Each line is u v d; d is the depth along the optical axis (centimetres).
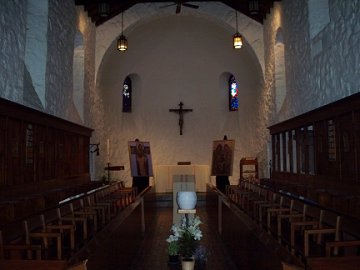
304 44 950
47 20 886
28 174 789
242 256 646
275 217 729
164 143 1717
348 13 697
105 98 1502
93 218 709
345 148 718
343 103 705
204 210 1291
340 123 739
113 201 844
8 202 609
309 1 905
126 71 1628
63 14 1006
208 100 1719
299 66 994
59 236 487
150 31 1550
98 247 473
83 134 1194
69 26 1062
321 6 903
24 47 815
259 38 1386
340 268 294
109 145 1533
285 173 1116
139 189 1395
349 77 698
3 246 429
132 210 786
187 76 1716
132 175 1366
